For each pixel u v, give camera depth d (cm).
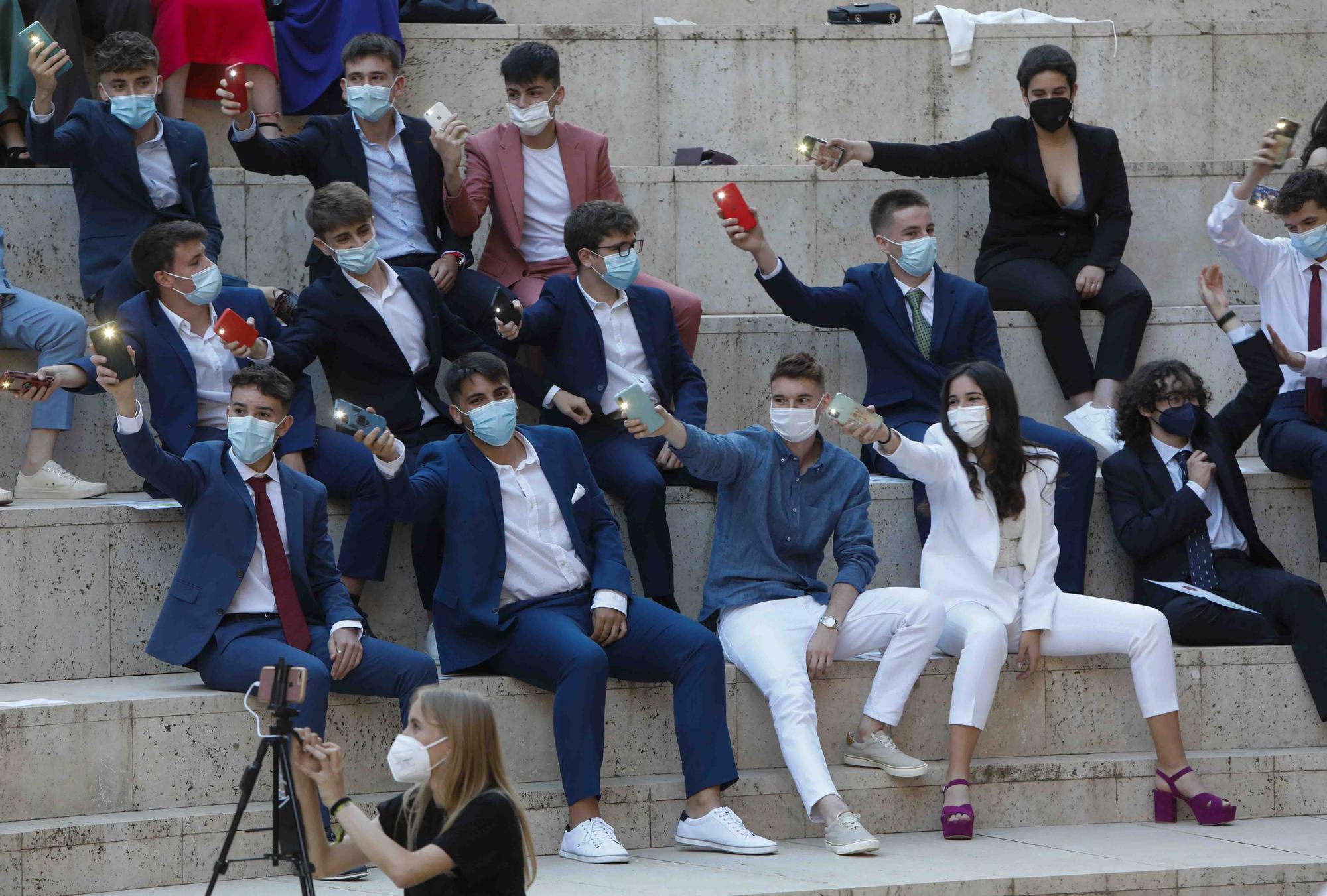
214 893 1494
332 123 2141
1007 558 1830
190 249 1831
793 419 1792
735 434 1833
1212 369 2342
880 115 2703
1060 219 2347
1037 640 1823
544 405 1992
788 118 2684
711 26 2689
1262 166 2139
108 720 1583
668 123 2664
